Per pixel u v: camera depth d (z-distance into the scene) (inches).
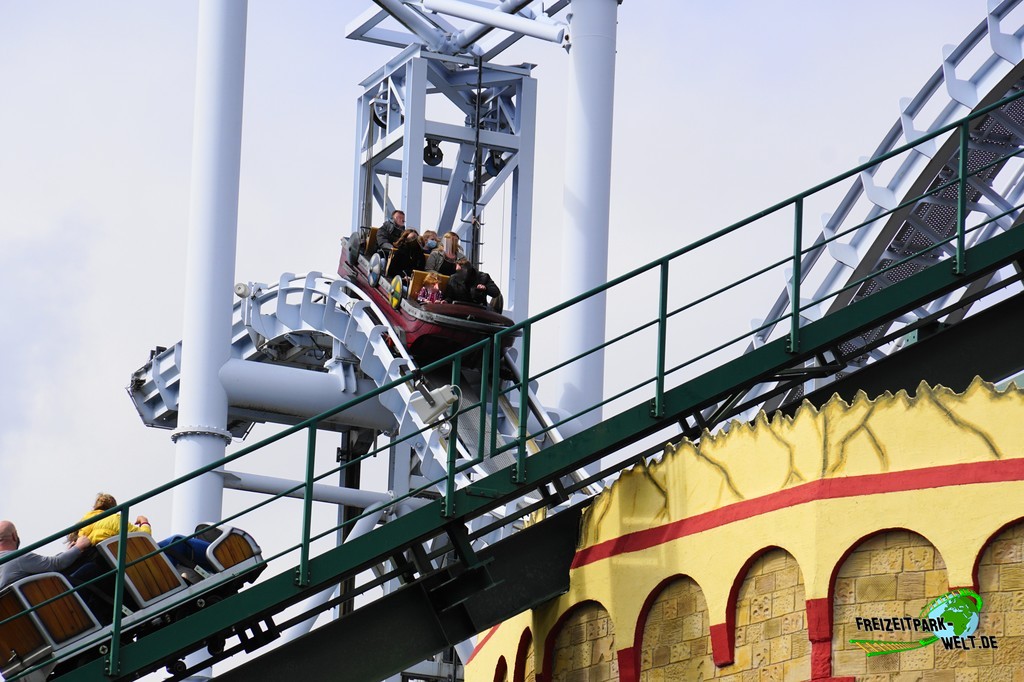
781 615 1571.1
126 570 1777.8
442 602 1834.4
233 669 1780.3
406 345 3361.2
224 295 3619.6
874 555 1515.7
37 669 1702.8
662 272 1859.0
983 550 1462.8
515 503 3014.3
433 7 3890.3
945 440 1501.0
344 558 1771.7
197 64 3690.9
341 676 1795.0
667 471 1748.3
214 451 3555.6
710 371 1856.5
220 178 3641.7
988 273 1887.3
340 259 3786.9
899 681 1476.4
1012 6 3238.2
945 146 3358.8
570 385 3708.2
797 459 1587.1
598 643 1803.6
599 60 3853.3
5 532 1813.5
